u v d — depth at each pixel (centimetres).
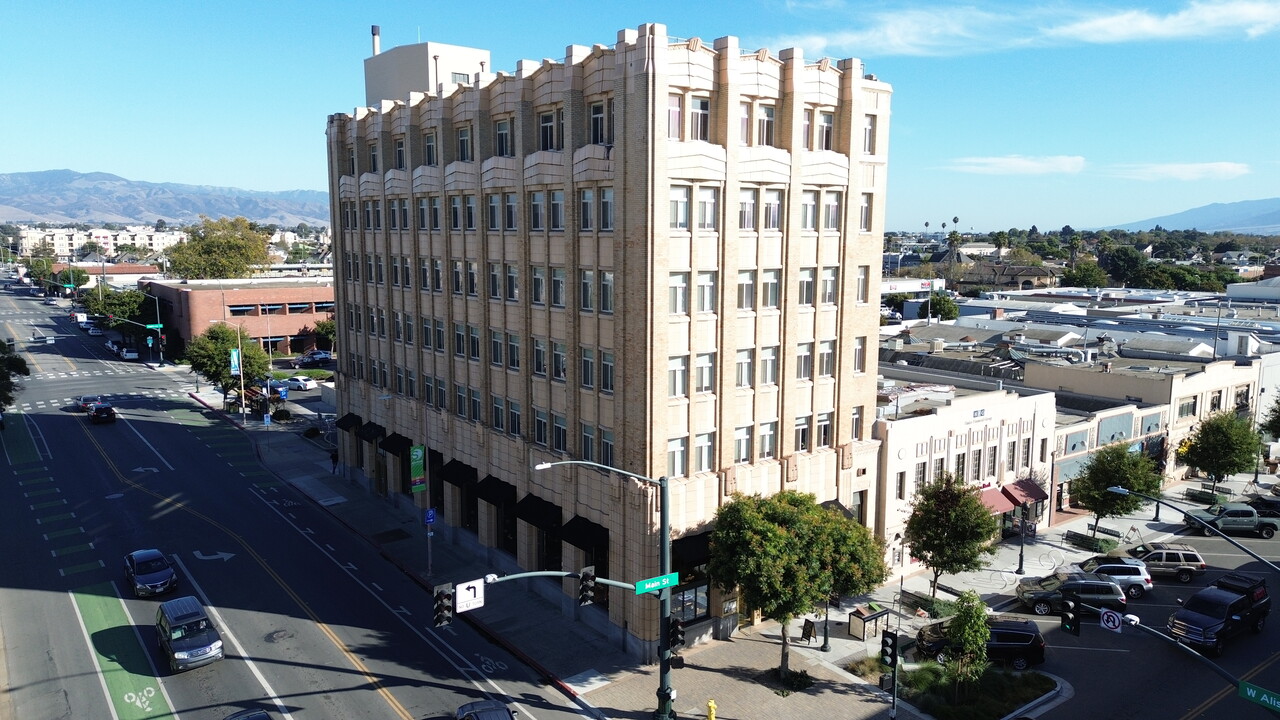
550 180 3478
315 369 10581
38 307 17488
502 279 3906
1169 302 10288
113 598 3762
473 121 3969
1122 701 2972
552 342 3631
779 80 3388
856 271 3781
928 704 2880
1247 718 2864
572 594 3581
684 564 3250
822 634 3459
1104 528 4828
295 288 11556
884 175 3822
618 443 3262
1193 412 5862
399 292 4950
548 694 3009
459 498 4466
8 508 5047
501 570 4103
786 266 3478
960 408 4272
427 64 5347
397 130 4734
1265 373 6469
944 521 3512
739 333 3381
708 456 3388
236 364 7450
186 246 16150
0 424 7069
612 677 3106
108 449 6531
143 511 5019
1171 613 3762
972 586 4019
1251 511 4928
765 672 3142
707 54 3133
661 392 3145
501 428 4097
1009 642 3191
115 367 10675
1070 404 5772
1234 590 3691
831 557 2984
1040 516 4828
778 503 3095
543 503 3750
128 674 3089
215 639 3147
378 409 5328
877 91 3719
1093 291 11775
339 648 3325
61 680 3042
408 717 2828
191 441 6862
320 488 5572
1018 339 7350
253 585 3941
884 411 4234
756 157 3297
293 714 2831
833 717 2834
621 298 3161
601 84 3197
